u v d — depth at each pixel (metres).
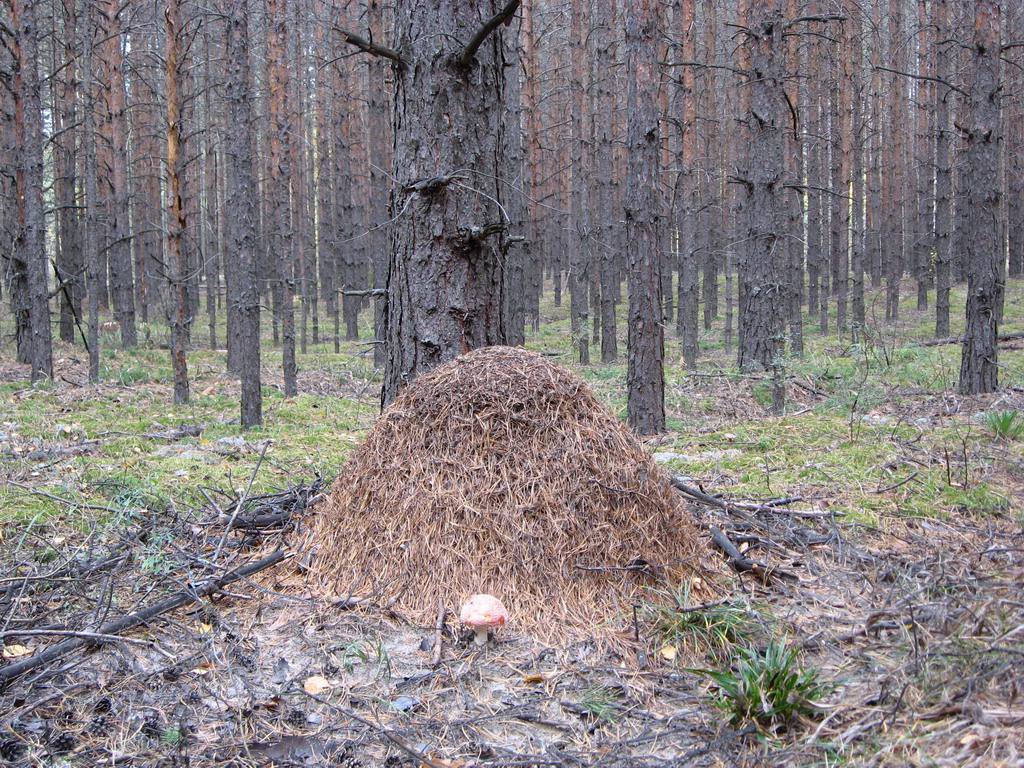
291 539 4.35
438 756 2.70
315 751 2.76
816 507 5.00
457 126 4.71
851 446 6.63
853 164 20.38
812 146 20.72
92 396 11.05
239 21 9.00
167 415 9.84
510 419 3.82
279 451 7.45
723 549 4.20
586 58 21.00
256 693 3.09
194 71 20.34
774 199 11.98
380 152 16.27
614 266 17.56
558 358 17.64
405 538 3.71
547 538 3.58
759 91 11.73
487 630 3.31
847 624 3.46
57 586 3.98
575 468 3.72
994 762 2.21
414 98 4.72
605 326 16.97
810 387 10.99
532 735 2.81
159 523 4.74
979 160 9.09
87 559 4.23
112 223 17.34
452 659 3.24
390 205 4.96
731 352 17.20
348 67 19.31
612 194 17.44
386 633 3.45
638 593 3.58
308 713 2.96
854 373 11.64
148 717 2.95
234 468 6.55
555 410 3.86
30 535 4.62
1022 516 4.62
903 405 8.98
